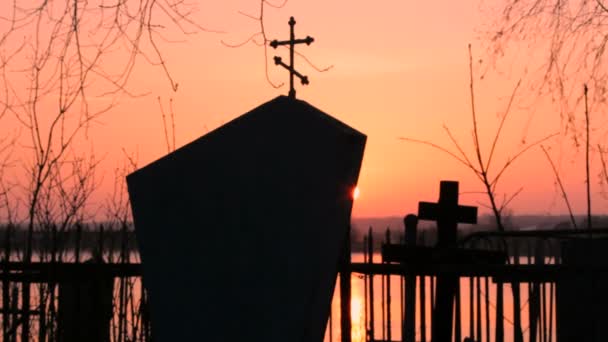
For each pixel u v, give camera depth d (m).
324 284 5.98
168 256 6.14
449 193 8.02
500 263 7.55
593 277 7.13
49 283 6.94
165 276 6.12
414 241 8.05
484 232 8.71
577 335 7.61
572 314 7.67
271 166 6.11
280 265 5.96
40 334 6.98
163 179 6.26
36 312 7.01
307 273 5.91
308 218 5.98
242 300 5.96
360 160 6.09
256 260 6.00
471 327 7.72
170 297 6.08
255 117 6.21
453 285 7.33
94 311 7.00
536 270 6.95
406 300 8.02
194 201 6.18
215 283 6.03
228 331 5.94
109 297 7.15
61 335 7.02
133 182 6.30
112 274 6.90
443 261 7.61
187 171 6.24
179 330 6.01
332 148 6.05
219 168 6.18
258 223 6.05
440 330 7.35
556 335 7.88
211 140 6.25
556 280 7.77
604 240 7.60
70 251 7.64
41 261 7.20
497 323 7.86
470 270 6.86
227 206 6.11
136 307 7.31
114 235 7.52
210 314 6.00
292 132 6.14
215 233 6.11
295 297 5.88
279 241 6.00
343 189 6.00
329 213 5.98
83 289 7.08
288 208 6.03
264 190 6.09
